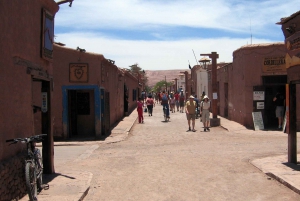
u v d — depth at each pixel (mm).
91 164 10492
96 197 7070
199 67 34656
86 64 16047
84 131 17516
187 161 10539
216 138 15727
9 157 6016
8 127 5988
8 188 5730
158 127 21391
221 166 9672
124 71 28141
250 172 8844
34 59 7379
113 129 19453
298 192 6797
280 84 17531
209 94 30609
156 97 61781
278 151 11711
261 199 6652
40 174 6926
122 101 27594
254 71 17828
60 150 13547
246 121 18250
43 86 8547
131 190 7543
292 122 9391
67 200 6410
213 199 6750
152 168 9703
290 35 9258
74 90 17297
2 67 5742
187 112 18984
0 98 5660
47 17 8062
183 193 7219
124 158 11398
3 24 5785
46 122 8617
